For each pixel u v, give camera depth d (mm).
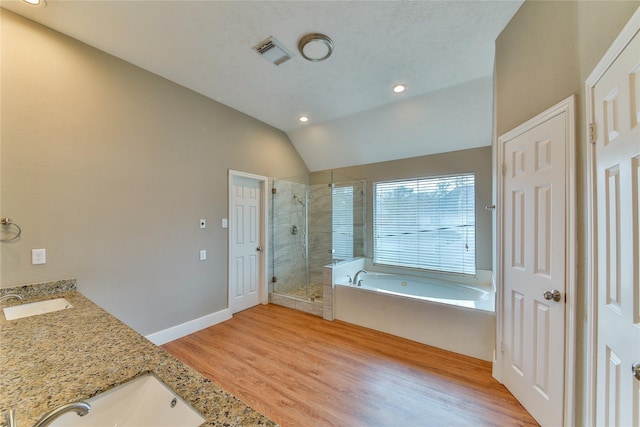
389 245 4312
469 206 3650
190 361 2377
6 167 1840
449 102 3119
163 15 1898
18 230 1884
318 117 3811
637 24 854
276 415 1726
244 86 2928
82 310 1621
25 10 1844
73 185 2145
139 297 2549
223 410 728
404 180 4191
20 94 1896
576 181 1336
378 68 2570
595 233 1171
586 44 1249
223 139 3375
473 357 2422
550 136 1517
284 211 4301
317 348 2607
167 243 2775
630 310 899
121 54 2363
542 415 1570
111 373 933
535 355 1644
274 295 4016
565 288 1406
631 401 880
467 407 1788
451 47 2268
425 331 2682
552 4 1515
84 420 792
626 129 927
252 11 1863
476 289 3309
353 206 4430
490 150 3494
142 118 2582
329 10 1856
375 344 2684
